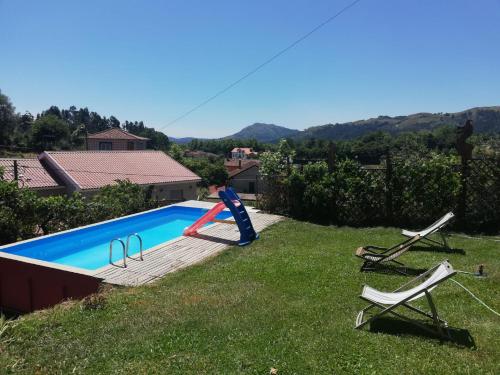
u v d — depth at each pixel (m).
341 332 4.59
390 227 11.15
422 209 11.10
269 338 4.47
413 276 6.73
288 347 4.26
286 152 28.28
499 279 6.29
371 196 11.62
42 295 7.63
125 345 4.39
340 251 8.52
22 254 9.45
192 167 58.44
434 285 4.36
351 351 4.15
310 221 12.41
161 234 12.62
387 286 6.25
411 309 4.90
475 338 4.41
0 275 8.23
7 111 73.25
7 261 8.09
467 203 10.70
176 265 7.72
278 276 6.84
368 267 7.20
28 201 12.84
